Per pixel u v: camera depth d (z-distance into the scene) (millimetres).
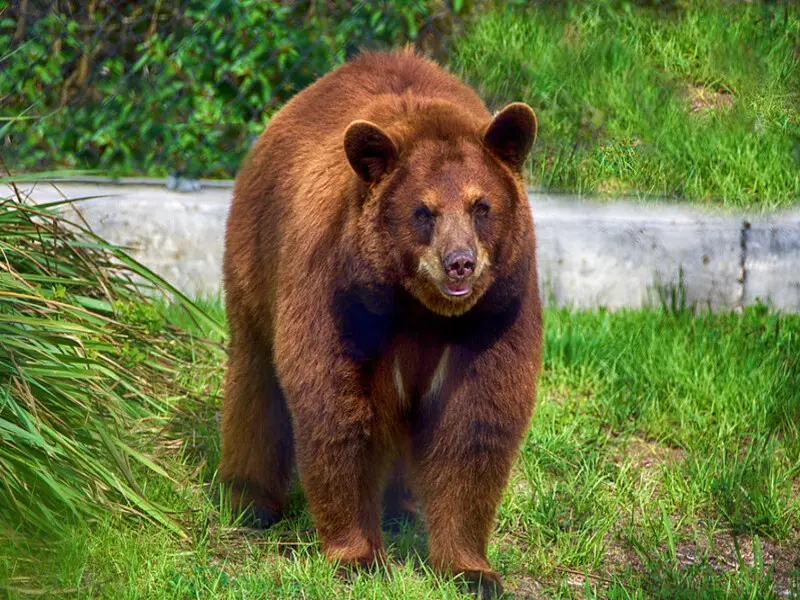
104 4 15945
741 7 17359
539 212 14023
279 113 9492
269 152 9164
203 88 15867
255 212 9141
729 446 10508
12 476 8086
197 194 14562
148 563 7836
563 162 15156
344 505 7977
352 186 7680
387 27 15781
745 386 11383
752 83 16312
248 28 15586
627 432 10867
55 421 8625
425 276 7371
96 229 13953
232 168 15648
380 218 7473
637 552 8820
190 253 14070
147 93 15836
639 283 13828
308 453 7914
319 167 8219
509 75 16297
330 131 8547
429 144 7535
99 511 8406
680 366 11852
